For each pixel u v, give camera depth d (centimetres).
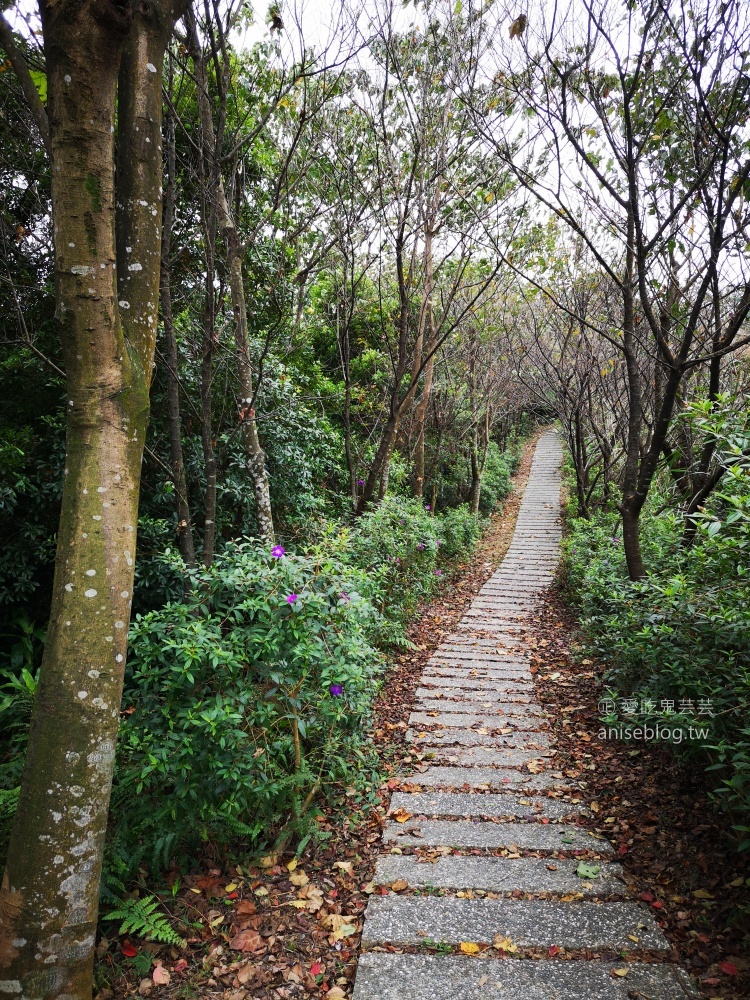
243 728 277
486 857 283
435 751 394
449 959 221
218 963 227
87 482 183
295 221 598
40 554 461
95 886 186
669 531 548
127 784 277
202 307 491
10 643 486
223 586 301
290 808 304
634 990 204
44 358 348
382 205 632
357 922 246
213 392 538
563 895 254
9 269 407
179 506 391
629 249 453
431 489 1305
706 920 236
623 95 396
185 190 518
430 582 772
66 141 172
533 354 1134
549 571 982
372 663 458
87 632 179
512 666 561
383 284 1012
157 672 262
